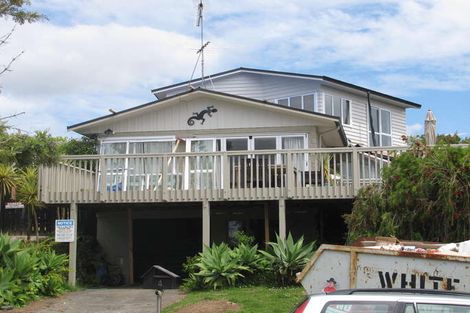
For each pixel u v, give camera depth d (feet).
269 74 86.48
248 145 62.64
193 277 47.34
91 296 46.52
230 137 63.05
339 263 26.58
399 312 15.62
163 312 37.91
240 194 51.24
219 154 51.83
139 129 64.34
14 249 43.98
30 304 42.01
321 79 81.92
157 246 64.54
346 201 53.11
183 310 37.55
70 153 73.56
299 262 44.91
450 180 38.14
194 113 63.93
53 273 47.47
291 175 50.62
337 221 59.11
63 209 63.67
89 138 70.38
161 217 63.67
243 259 46.91
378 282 25.40
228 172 51.57
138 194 52.11
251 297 39.52
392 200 40.98
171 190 51.93
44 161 39.17
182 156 52.16
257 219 61.82
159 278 26.68
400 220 40.65
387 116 95.55
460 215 37.86
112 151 64.18
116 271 60.85
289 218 60.75
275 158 52.37
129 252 60.13
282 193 50.70
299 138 62.03
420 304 15.66
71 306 41.55
